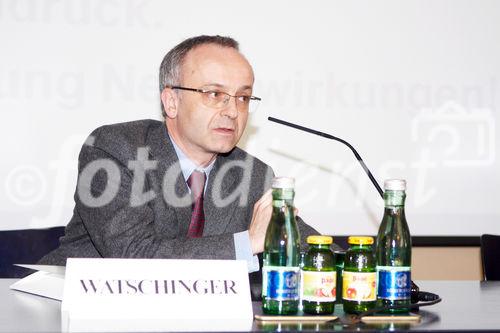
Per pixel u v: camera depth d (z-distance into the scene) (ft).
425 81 14.43
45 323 5.74
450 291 8.00
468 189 14.56
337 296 6.66
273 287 6.06
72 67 13.26
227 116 9.03
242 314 6.10
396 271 6.27
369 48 14.24
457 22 14.52
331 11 14.12
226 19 13.75
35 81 13.14
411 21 14.39
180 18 13.60
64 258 9.46
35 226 13.08
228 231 9.57
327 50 14.10
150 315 6.01
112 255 8.21
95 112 13.32
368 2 14.24
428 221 14.42
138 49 13.47
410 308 6.58
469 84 14.56
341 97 14.11
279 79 13.91
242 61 9.16
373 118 14.23
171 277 6.18
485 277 10.70
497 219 14.57
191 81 9.05
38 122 13.14
